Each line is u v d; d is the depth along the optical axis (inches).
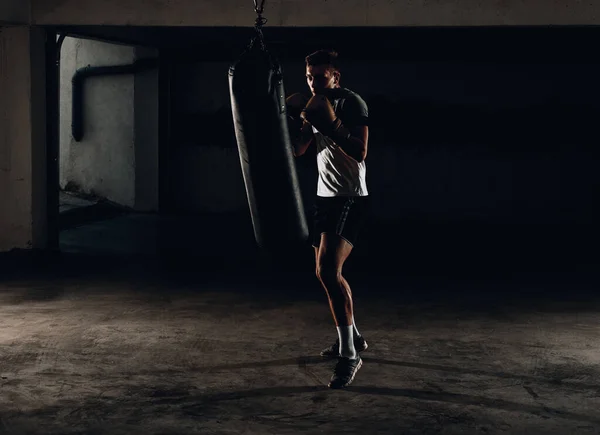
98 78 412.5
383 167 396.8
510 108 387.2
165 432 117.6
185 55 405.1
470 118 390.0
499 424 121.0
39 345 164.4
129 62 402.6
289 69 391.5
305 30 289.3
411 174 395.9
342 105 142.3
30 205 282.7
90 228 353.7
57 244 294.7
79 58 415.8
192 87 408.2
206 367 149.9
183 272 252.2
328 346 165.5
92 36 314.7
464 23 261.0
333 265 142.6
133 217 394.3
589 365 152.1
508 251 305.0
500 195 392.5
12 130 280.2
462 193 394.6
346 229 144.3
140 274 247.6
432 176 394.9
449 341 169.9
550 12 255.9
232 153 409.7
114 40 335.6
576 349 163.8
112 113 411.5
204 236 335.3
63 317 189.9
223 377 143.9
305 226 146.1
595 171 386.3
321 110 134.7
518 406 129.0
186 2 271.7
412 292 223.9
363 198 146.6
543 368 150.0
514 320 190.2
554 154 387.9
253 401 131.2
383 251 300.5
